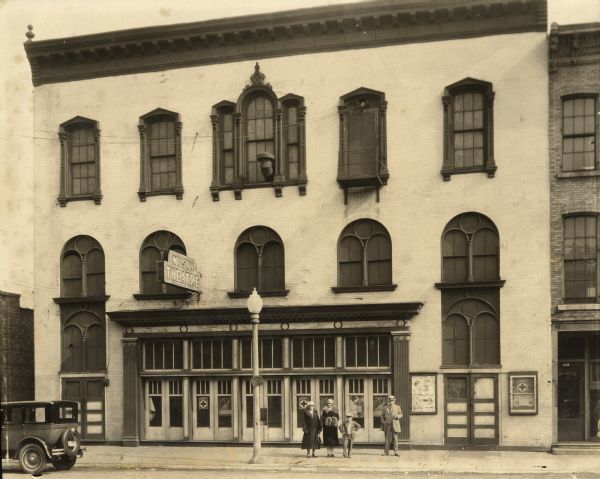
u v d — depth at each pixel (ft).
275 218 75.97
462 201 71.46
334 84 75.10
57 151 82.94
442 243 71.87
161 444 76.43
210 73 78.64
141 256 79.82
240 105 77.56
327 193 74.74
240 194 76.95
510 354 69.21
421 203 72.38
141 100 80.53
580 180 69.15
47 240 82.28
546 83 70.18
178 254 72.38
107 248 80.38
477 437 69.21
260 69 77.10
